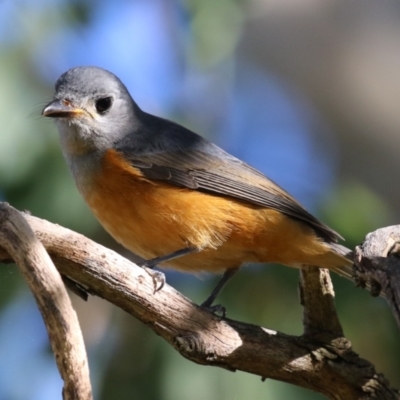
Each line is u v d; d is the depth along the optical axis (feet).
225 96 55.31
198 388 37.81
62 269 27.04
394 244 29.12
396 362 39.60
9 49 43.57
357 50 56.75
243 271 40.01
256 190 35.42
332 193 43.37
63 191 40.68
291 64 57.88
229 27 47.11
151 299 27.78
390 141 54.90
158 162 35.76
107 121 36.86
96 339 42.22
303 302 30.22
